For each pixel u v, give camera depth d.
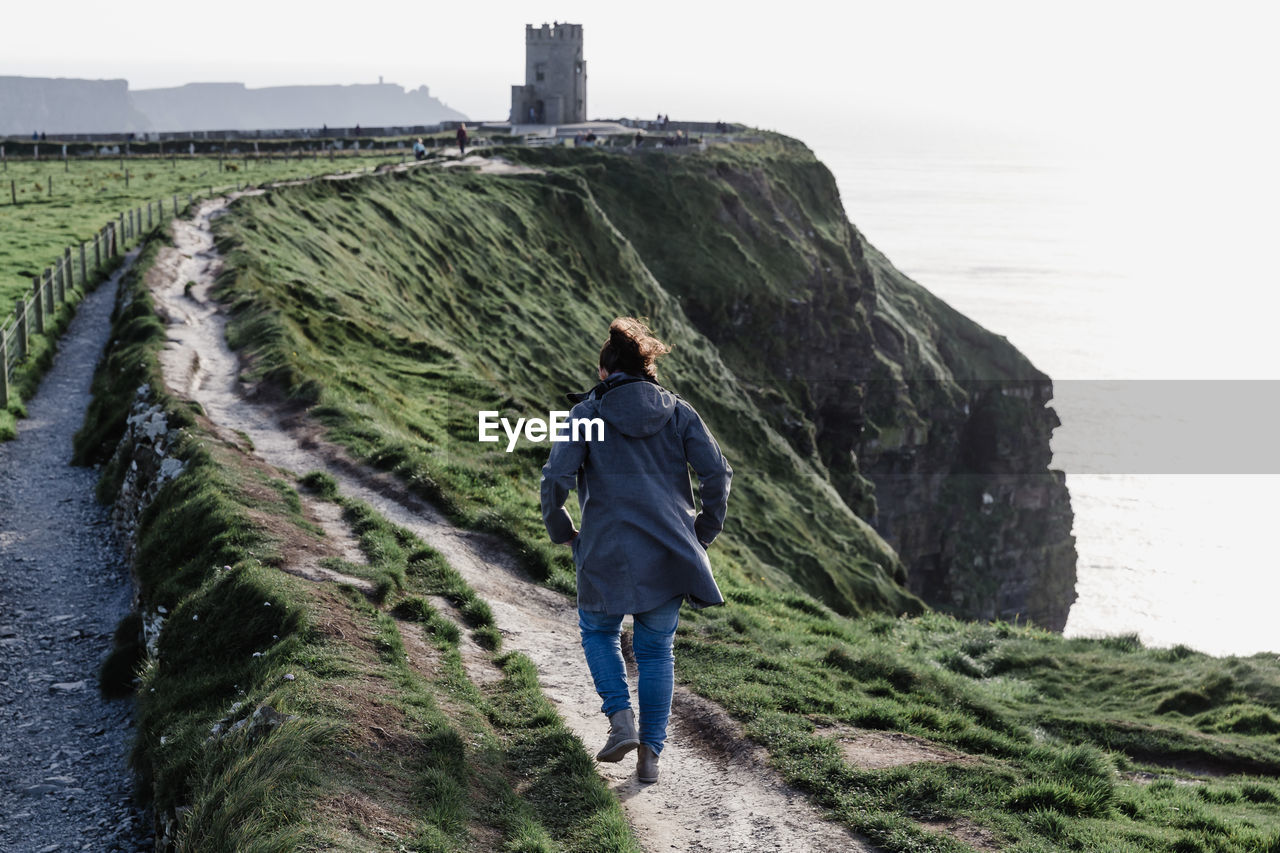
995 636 16.58
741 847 5.77
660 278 82.25
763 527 48.81
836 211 109.56
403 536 11.83
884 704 8.88
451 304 49.12
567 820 5.77
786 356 88.12
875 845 5.79
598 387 5.95
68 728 10.31
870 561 56.94
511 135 106.69
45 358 26.14
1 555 15.06
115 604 13.67
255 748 5.55
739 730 7.43
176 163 77.56
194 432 15.28
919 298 128.25
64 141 85.81
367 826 4.89
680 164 90.88
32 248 38.28
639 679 6.11
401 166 67.88
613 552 5.71
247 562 9.53
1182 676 14.20
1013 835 5.89
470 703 7.40
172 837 6.68
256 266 32.91
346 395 20.47
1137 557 134.50
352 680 6.88
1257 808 8.30
